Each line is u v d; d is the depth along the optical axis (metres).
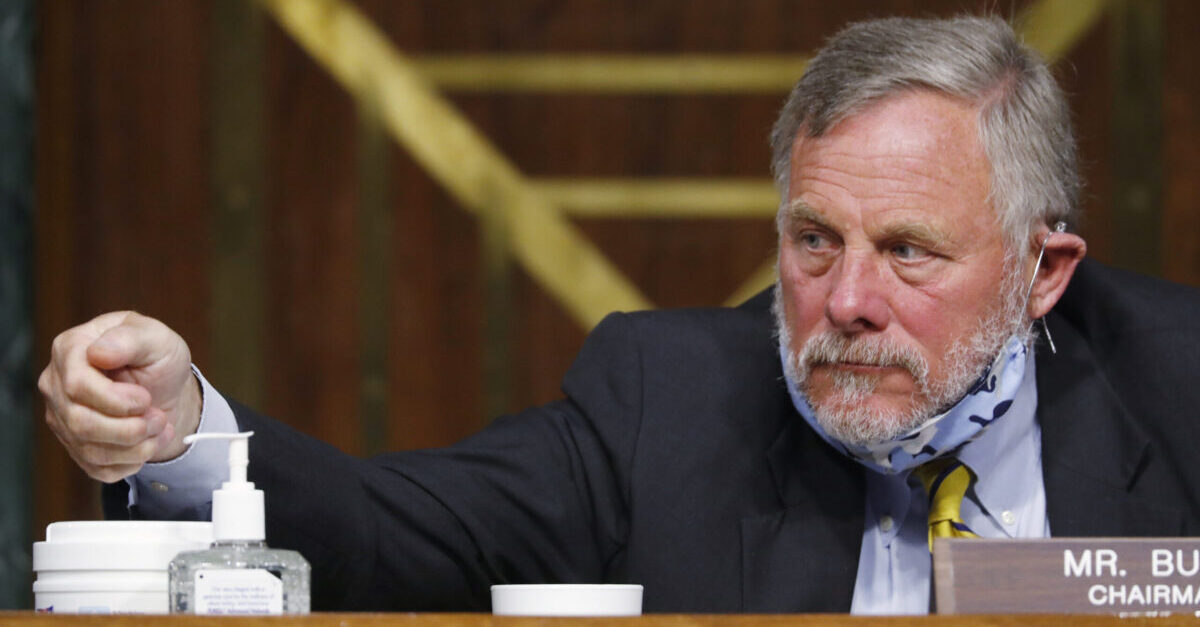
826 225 4.78
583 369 5.79
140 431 3.53
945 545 3.62
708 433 5.47
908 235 4.73
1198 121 11.64
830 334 4.79
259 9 11.77
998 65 4.98
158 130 11.66
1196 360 5.54
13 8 11.48
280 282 11.71
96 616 3.09
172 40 11.70
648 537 5.30
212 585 3.32
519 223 11.77
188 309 11.62
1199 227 11.60
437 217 11.79
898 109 4.78
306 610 3.39
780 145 5.11
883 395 4.81
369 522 4.83
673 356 5.71
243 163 11.72
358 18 11.83
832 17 11.71
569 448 5.54
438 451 5.38
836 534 5.21
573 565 5.39
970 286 4.84
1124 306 5.73
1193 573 3.62
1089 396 5.46
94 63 11.62
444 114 11.82
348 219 11.75
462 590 5.16
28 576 11.23
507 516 5.27
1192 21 11.66
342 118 11.77
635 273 11.75
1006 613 3.34
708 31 11.75
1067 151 5.30
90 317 11.53
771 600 5.15
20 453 11.32
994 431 5.26
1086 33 11.69
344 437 11.69
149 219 11.62
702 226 11.73
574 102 11.80
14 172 11.46
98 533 3.55
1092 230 11.66
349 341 11.72
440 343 11.77
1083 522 5.21
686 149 11.77
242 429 4.47
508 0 11.84
